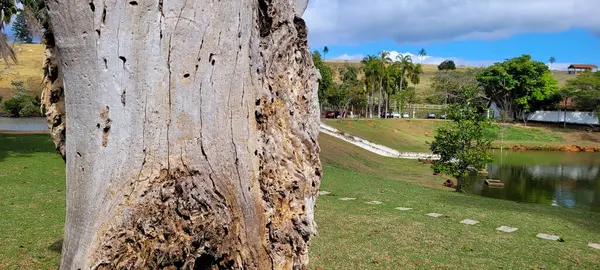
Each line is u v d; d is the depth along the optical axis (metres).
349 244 7.61
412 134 42.06
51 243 6.66
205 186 2.58
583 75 55.00
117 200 2.42
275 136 3.14
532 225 9.91
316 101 3.96
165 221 2.49
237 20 2.71
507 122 53.59
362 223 9.20
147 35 2.46
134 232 2.42
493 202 13.10
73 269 2.36
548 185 21.50
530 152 39.25
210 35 2.60
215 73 2.63
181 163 2.54
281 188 3.05
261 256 2.77
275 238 2.93
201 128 2.59
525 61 55.47
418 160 27.05
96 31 2.42
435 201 12.64
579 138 46.75
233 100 2.70
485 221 10.09
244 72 2.76
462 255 7.34
